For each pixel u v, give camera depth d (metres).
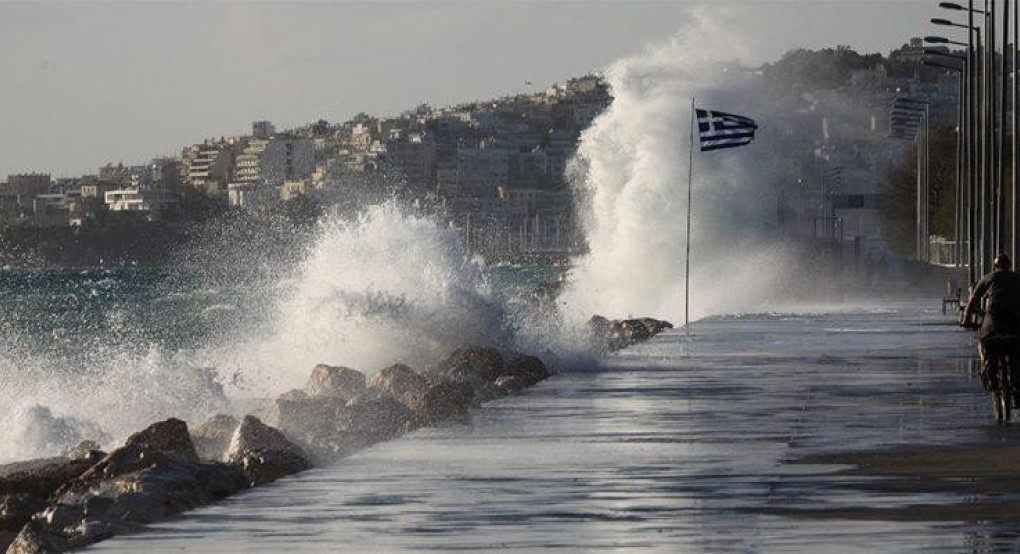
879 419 53.47
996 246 149.25
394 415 59.06
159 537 30.64
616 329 126.38
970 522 31.09
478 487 37.78
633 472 40.31
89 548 29.36
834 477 38.44
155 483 39.94
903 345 102.12
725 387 68.81
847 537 29.50
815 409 57.53
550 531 31.22
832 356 90.62
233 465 44.25
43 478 47.91
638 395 65.25
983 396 62.44
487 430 51.53
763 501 34.81
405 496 36.31
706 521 32.12
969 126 183.50
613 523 32.12
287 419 59.28
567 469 41.12
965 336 113.69
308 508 34.47
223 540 30.30
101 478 43.53
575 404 61.41
